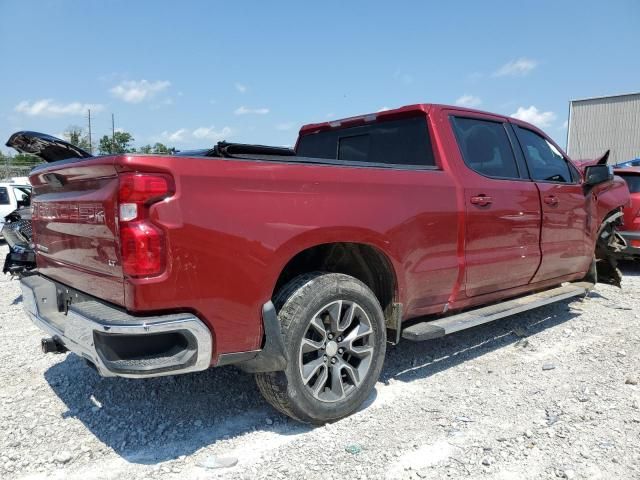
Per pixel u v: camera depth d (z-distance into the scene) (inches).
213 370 163.6
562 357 174.2
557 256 197.6
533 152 195.9
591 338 194.9
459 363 170.2
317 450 115.8
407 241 139.5
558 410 133.3
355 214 127.1
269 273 112.0
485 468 107.8
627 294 267.4
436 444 117.6
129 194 97.3
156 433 125.3
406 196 140.0
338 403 127.1
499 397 142.6
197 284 102.7
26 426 129.0
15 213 275.6
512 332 203.2
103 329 97.0
